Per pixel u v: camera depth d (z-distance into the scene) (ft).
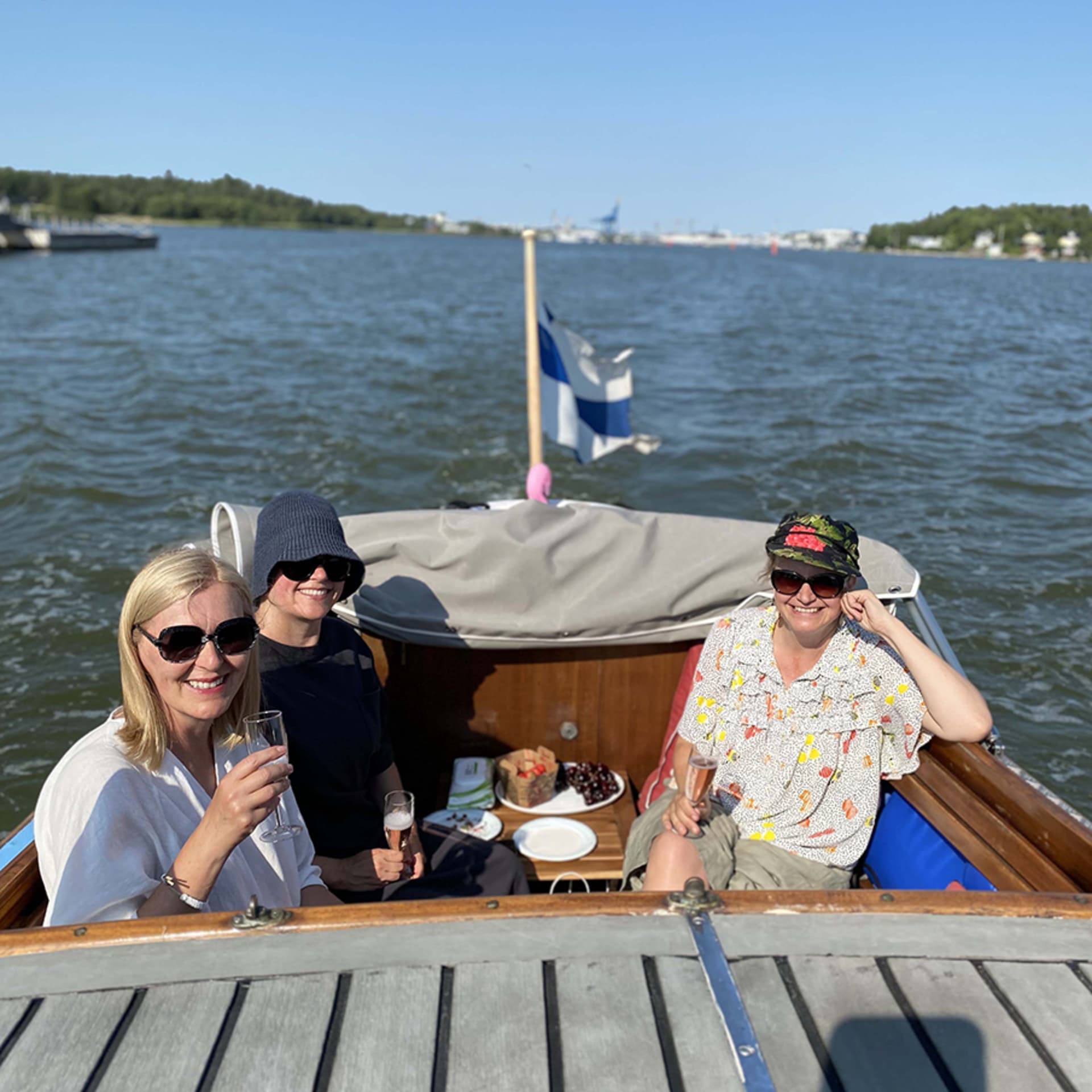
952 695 8.86
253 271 186.39
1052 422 48.19
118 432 43.50
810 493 36.24
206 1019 4.90
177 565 6.72
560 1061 4.72
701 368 69.05
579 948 5.41
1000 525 31.86
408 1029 4.86
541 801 12.10
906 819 9.55
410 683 12.73
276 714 7.42
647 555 12.05
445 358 69.72
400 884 9.62
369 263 238.89
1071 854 7.65
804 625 8.83
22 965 5.24
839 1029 4.96
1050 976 5.37
